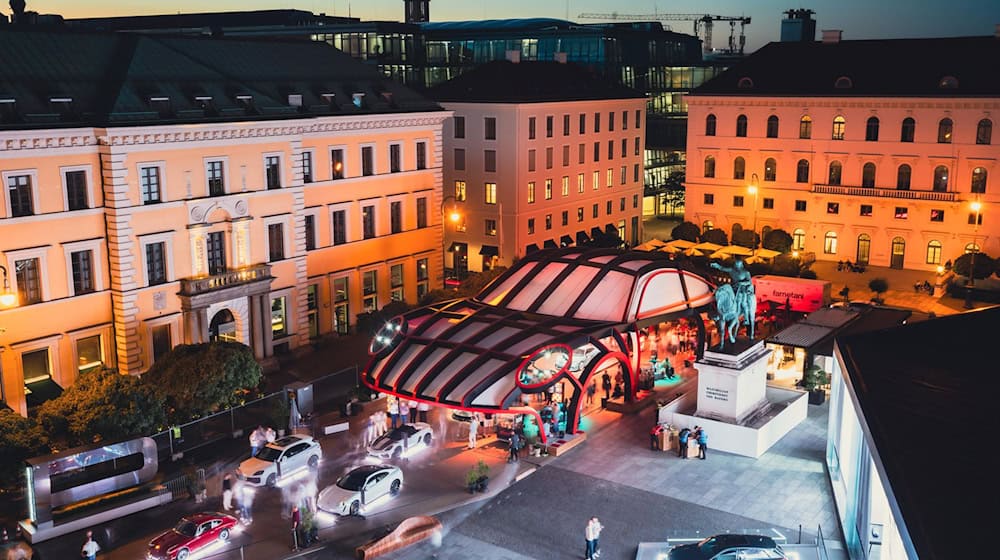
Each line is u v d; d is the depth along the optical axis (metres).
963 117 84.25
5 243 49.91
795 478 43.94
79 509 40.50
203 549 37.28
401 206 74.06
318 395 57.44
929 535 23.56
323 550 37.66
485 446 48.50
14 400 50.91
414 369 48.62
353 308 70.81
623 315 52.78
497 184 89.69
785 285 69.75
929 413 32.72
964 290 80.00
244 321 60.97
